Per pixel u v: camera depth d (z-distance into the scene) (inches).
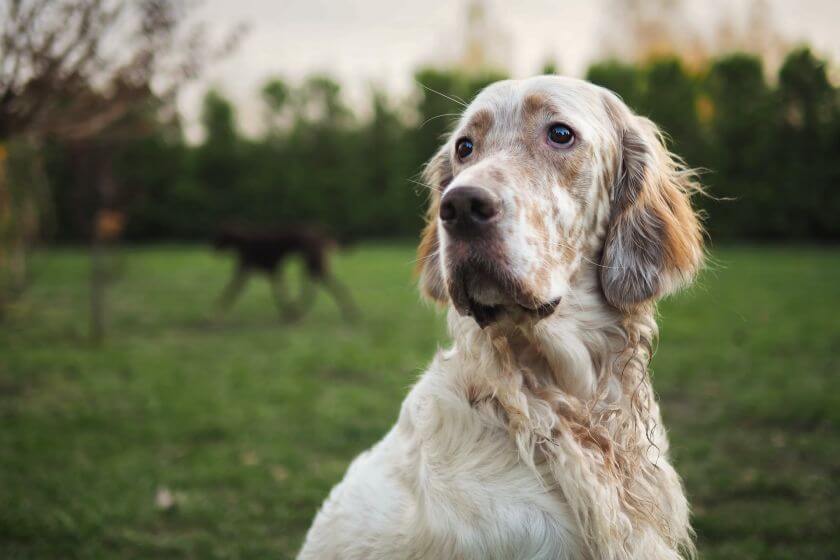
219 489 156.9
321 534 79.5
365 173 1157.7
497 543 64.6
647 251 77.8
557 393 73.2
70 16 160.6
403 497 71.3
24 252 342.3
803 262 673.0
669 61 892.0
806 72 854.5
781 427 186.4
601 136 76.2
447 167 90.7
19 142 239.5
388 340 333.1
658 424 80.4
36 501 146.4
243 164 1167.6
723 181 896.9
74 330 362.6
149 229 1165.1
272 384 247.3
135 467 167.8
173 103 204.4
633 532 70.3
